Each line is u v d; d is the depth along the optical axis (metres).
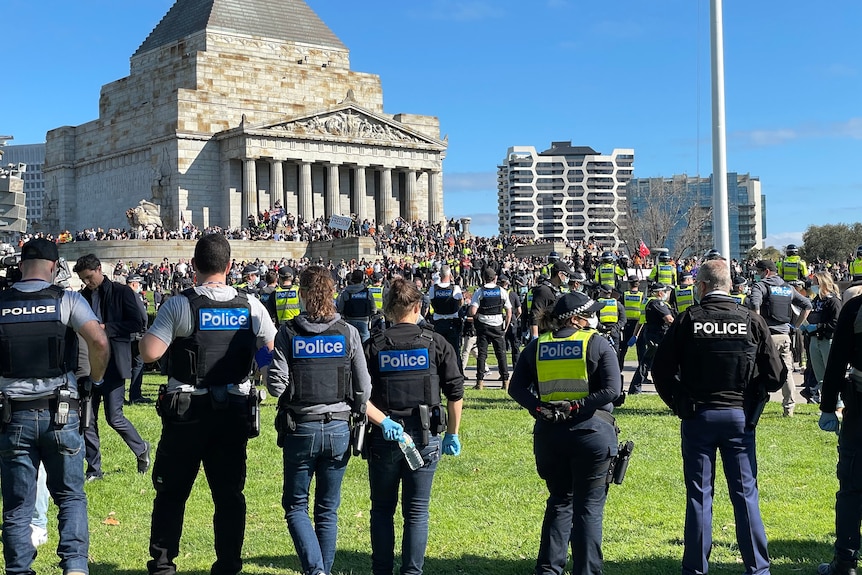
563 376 9.30
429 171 114.31
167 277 72.31
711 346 9.45
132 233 92.56
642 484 14.02
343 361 9.35
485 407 21.59
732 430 9.46
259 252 88.50
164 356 10.92
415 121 120.31
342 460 9.45
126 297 14.54
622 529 11.84
